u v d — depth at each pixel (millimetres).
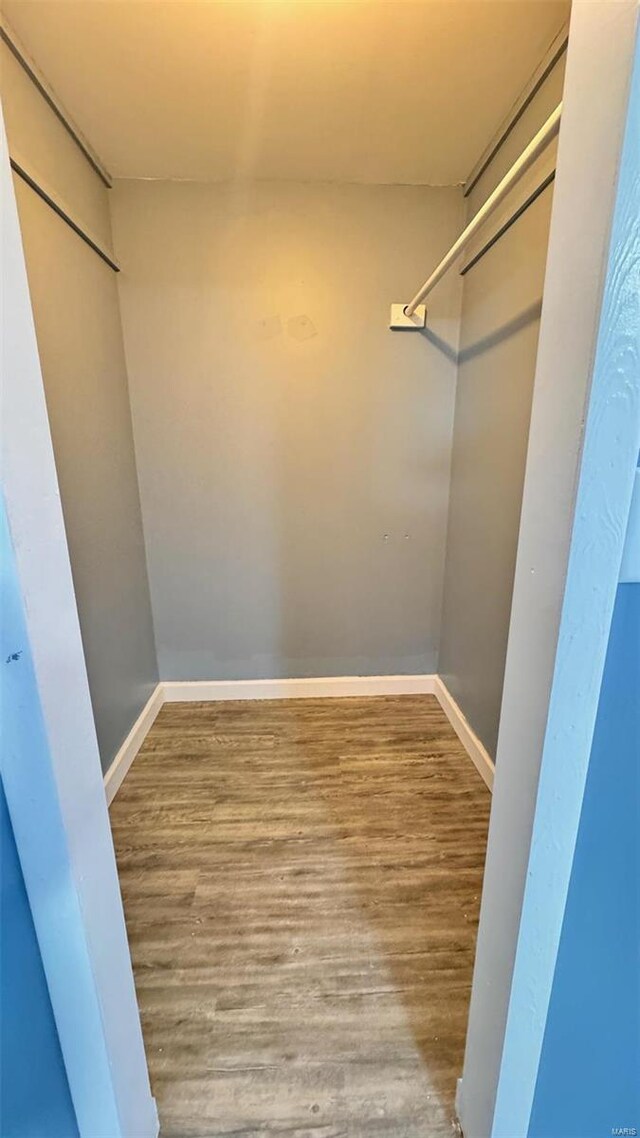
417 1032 1089
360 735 2221
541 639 610
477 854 1571
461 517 2189
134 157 1843
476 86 1482
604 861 678
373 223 2061
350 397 2227
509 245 1671
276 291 2104
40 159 1453
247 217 2029
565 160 538
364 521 2377
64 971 690
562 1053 775
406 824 1693
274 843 1612
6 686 570
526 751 656
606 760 634
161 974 1211
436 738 2199
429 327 2164
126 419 2129
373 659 2559
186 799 1819
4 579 542
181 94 1513
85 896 681
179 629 2455
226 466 2279
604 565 556
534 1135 830
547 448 589
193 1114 953
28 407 560
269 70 1413
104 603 1849
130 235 2020
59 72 1420
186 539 2350
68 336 1614
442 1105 964
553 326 571
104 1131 791
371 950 1268
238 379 2184
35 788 607
